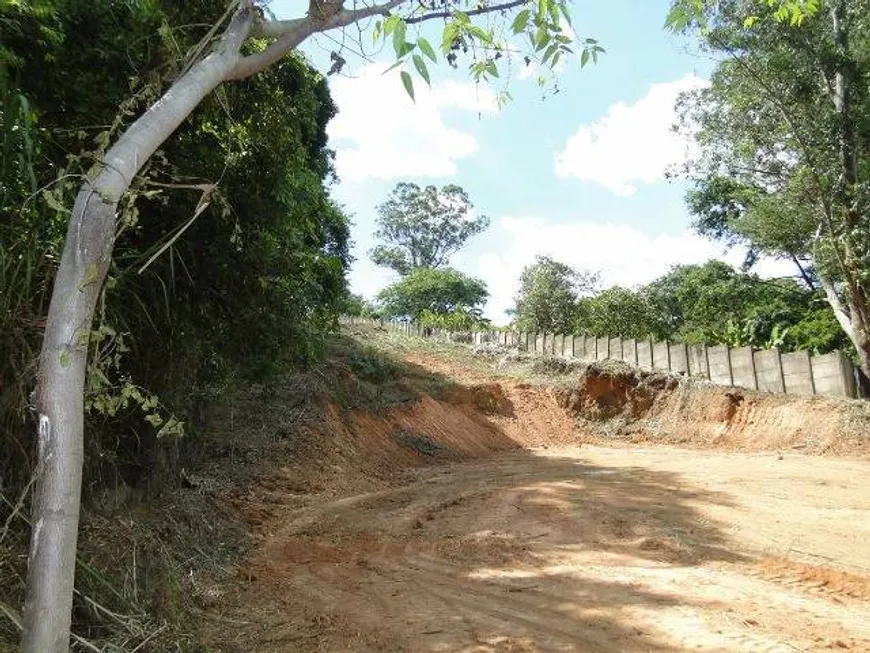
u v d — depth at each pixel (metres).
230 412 14.07
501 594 6.64
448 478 14.55
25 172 4.29
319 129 18.97
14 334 4.53
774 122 20.72
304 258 9.61
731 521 9.59
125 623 4.69
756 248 28.00
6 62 4.57
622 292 31.77
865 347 19.98
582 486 12.60
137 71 5.60
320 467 13.55
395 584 7.07
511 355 28.36
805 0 5.30
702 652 5.10
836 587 6.89
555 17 3.68
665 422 22.73
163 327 7.15
